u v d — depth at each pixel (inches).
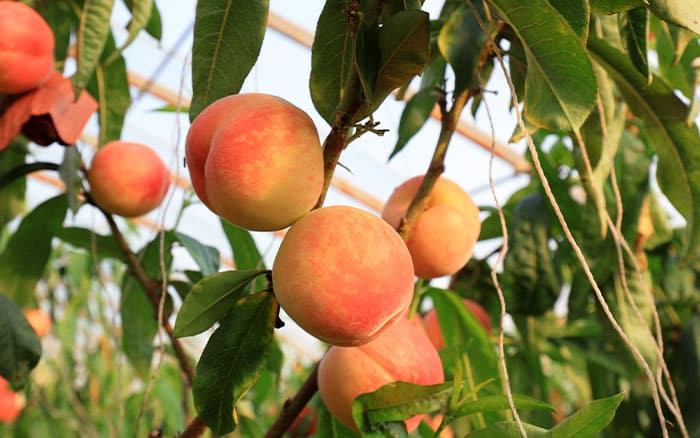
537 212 35.7
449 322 31.4
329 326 19.3
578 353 40.2
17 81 30.2
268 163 19.4
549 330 36.7
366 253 19.3
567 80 19.1
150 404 53.2
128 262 33.9
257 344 21.5
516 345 37.8
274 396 51.3
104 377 65.8
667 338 38.0
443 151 25.2
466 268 39.2
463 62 25.0
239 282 21.4
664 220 38.5
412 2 20.2
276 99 20.5
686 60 32.1
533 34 19.1
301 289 19.2
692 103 25.0
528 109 19.4
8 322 28.5
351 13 19.7
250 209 19.6
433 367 23.8
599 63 25.5
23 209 35.4
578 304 34.4
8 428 57.7
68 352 67.4
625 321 33.1
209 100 22.4
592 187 24.3
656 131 25.7
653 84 25.1
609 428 37.5
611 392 40.6
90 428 40.7
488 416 27.9
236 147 19.5
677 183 25.5
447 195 27.3
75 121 31.5
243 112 20.0
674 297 38.1
